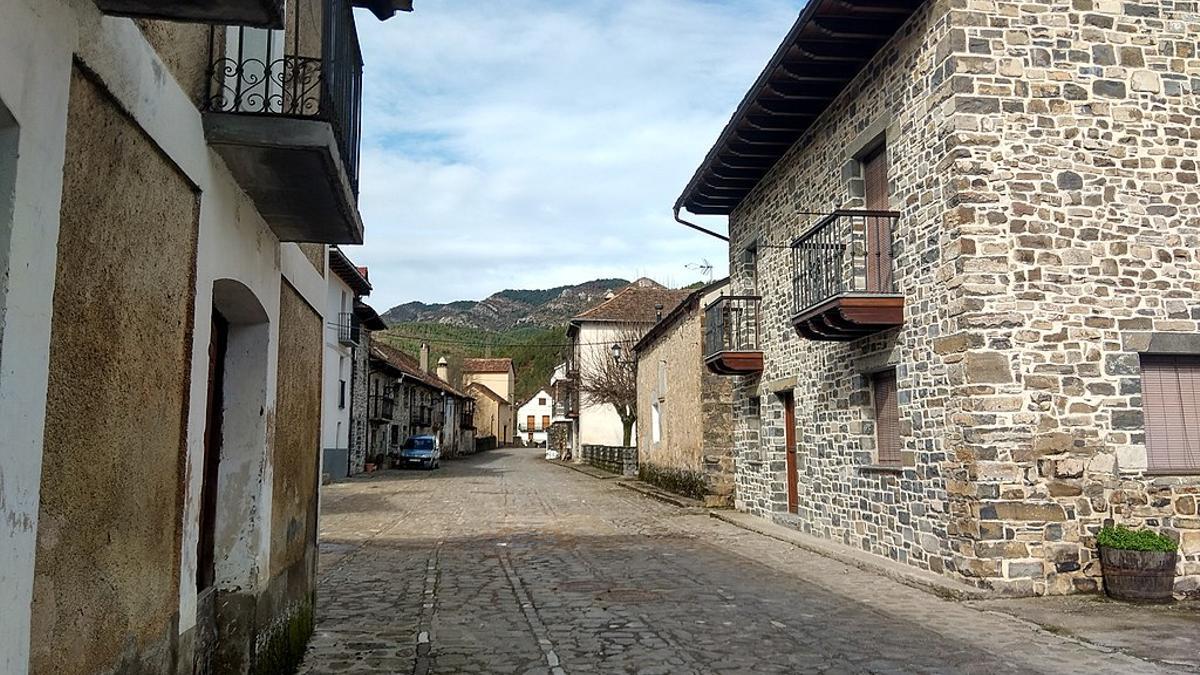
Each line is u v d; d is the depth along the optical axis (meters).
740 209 16.94
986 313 8.80
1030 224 8.98
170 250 3.53
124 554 3.09
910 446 9.91
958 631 7.06
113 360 2.96
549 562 11.08
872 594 8.71
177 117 3.52
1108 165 9.20
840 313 9.98
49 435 2.50
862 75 11.20
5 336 2.19
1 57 2.13
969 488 8.70
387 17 7.73
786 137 13.66
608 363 36.97
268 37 4.25
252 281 4.77
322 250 7.41
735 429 17.72
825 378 12.55
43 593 2.47
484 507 19.48
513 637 6.89
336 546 12.75
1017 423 8.72
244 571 4.98
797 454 13.77
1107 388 8.91
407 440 39.62
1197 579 8.75
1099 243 9.07
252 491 5.07
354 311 31.50
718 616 7.67
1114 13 9.40
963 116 9.01
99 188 2.81
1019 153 9.04
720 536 13.85
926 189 9.55
